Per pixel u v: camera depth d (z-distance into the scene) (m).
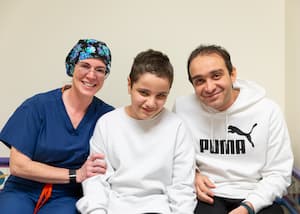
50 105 1.14
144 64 1.01
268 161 1.14
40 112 1.12
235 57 1.50
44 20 1.47
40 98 1.14
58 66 1.49
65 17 1.46
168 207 1.02
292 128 1.42
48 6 1.46
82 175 1.10
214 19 1.47
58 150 1.12
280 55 1.50
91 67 1.10
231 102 1.15
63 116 1.14
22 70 1.49
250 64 1.50
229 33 1.48
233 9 1.47
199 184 1.12
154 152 1.08
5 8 1.46
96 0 1.46
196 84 1.10
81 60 1.10
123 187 1.07
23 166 1.07
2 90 1.51
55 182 1.10
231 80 1.12
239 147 1.14
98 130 1.13
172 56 1.49
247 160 1.14
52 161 1.14
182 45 1.48
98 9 1.46
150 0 1.46
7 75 1.50
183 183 1.05
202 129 1.18
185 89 1.50
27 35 1.47
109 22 1.47
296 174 1.23
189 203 1.01
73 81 1.14
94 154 1.10
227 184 1.14
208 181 1.13
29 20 1.47
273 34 1.48
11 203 1.04
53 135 1.12
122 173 1.07
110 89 1.50
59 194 1.14
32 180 1.12
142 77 1.00
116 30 1.47
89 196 1.02
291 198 1.34
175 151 1.10
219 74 1.07
